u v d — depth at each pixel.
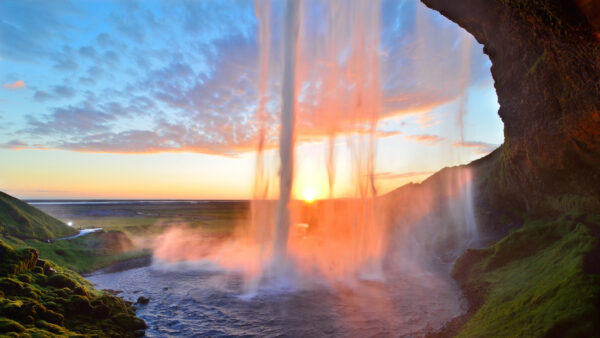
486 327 12.45
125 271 28.47
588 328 9.00
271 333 15.58
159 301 20.30
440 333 14.45
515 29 15.97
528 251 19.69
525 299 12.79
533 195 26.28
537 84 18.58
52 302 13.74
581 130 16.05
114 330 14.26
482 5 16.12
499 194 33.00
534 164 23.16
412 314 17.66
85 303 14.65
